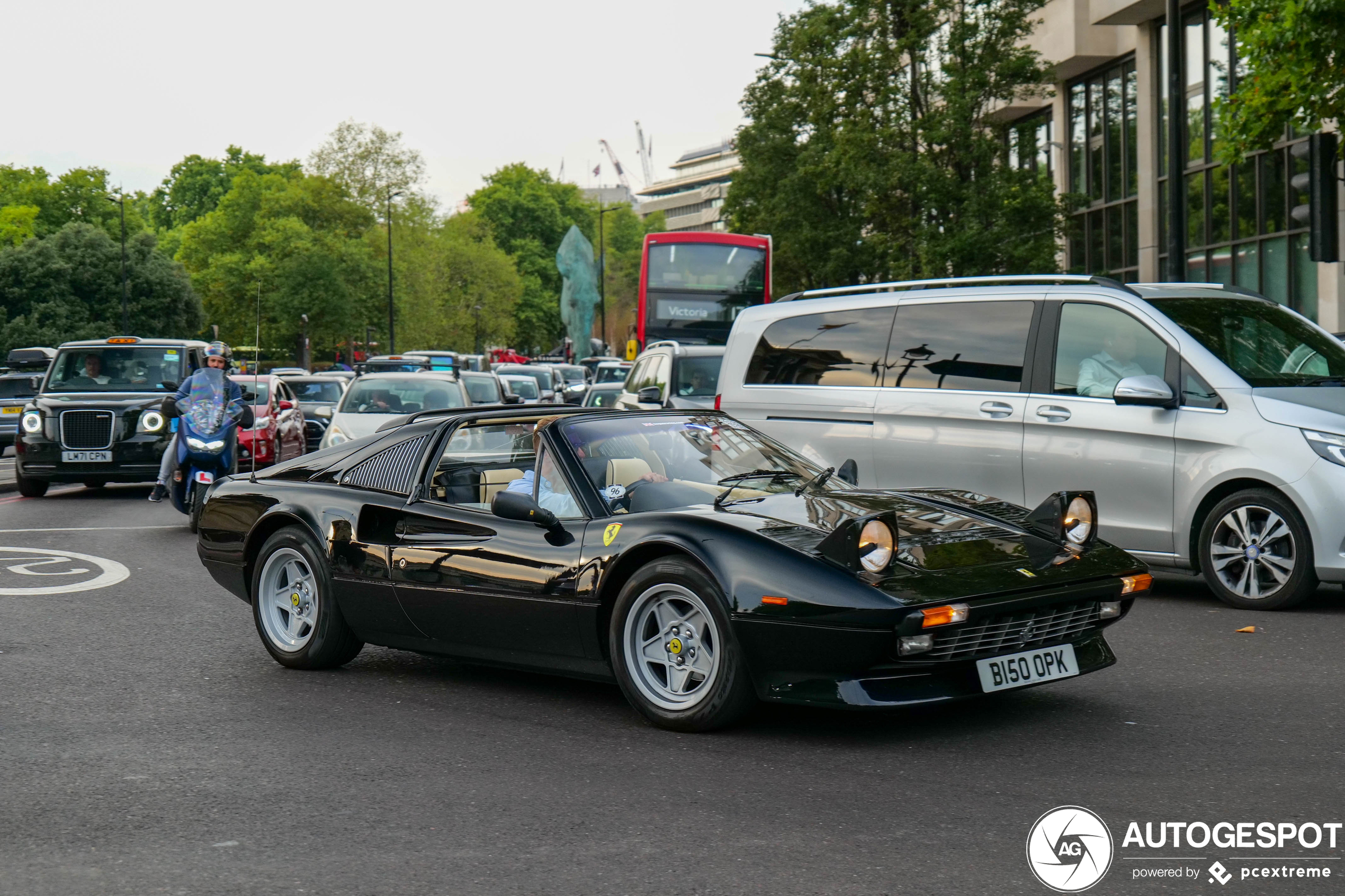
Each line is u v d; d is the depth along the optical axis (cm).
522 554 577
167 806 447
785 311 1027
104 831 420
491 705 595
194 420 1344
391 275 8006
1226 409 814
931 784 456
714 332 2950
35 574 1054
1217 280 2738
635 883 364
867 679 495
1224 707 565
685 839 401
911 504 583
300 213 8512
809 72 2900
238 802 450
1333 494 775
